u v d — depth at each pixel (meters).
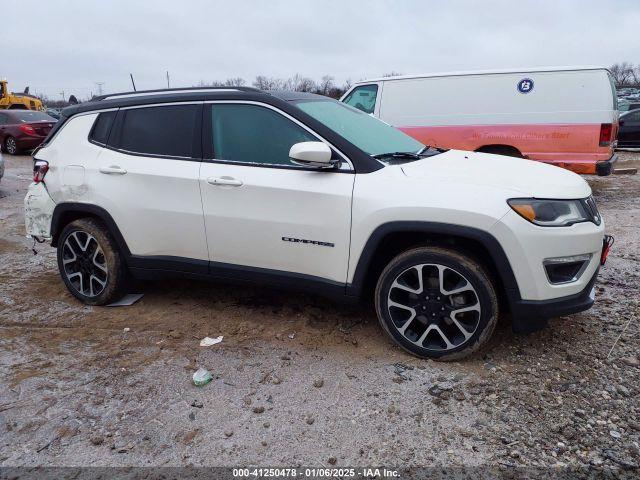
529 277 3.07
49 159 4.42
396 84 9.34
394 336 3.44
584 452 2.53
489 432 2.68
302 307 4.21
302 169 3.50
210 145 3.80
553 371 3.22
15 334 3.88
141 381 3.22
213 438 2.69
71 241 4.37
